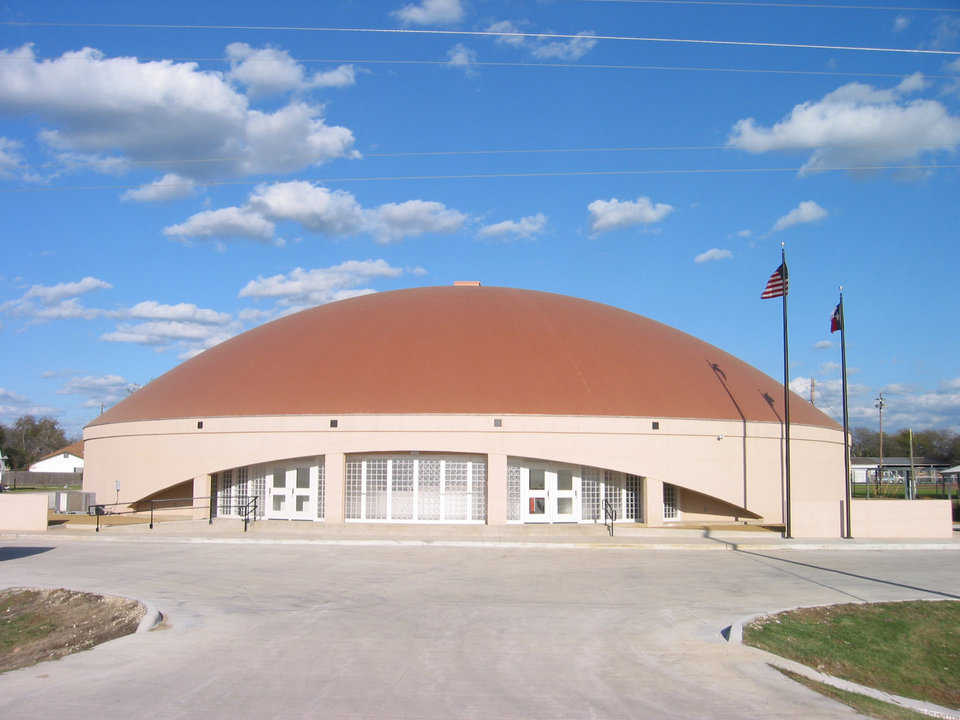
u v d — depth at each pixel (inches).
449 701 383.9
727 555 1013.8
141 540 1123.9
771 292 1291.8
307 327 1513.3
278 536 1160.8
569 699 390.6
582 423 1263.5
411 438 1240.8
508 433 1245.1
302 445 1269.7
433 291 1632.6
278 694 392.8
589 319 1539.1
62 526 1318.9
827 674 479.5
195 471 1330.0
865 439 5364.2
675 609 633.6
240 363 1444.4
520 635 530.3
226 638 516.4
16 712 365.1
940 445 4690.0
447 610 615.5
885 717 395.2
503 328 1435.8
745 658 480.7
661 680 429.4
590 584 755.4
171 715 359.9
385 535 1172.5
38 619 656.4
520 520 1275.8
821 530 1232.2
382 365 1338.6
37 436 5251.0
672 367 1443.2
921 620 644.1
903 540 1201.4
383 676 426.9
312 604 638.5
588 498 1305.4
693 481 1315.2
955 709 470.6
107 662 456.4
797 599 695.1
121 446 1449.3
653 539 1150.3
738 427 1366.9
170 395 1440.7
